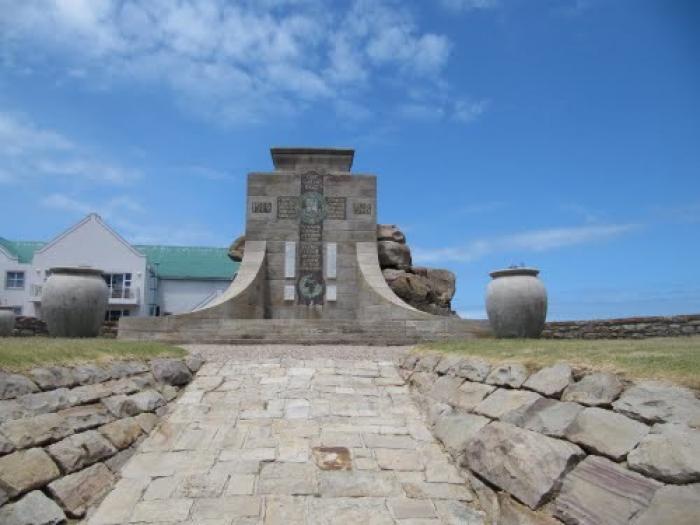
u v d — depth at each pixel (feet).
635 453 15.28
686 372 17.08
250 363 35.37
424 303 67.26
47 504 16.67
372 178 65.87
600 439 16.63
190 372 32.55
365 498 19.21
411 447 23.30
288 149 67.00
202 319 50.39
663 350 21.84
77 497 17.74
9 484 16.14
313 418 26.27
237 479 20.26
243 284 59.77
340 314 63.26
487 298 42.96
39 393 20.67
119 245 137.69
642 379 17.69
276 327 48.70
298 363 35.58
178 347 37.76
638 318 50.57
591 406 18.25
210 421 25.64
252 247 63.93
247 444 23.25
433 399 27.61
